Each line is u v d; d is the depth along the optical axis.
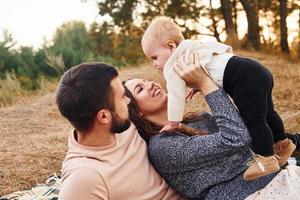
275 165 2.35
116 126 2.29
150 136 2.58
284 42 19.25
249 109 2.37
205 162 2.37
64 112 2.26
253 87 2.37
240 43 17.77
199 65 2.39
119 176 2.31
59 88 2.29
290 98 8.54
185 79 2.41
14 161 5.77
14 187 5.02
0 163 5.69
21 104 9.52
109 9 18.98
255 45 18.55
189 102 8.39
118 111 2.29
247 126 2.38
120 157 2.36
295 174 2.50
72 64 12.62
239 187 2.38
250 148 2.40
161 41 2.64
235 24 22.27
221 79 2.42
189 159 2.36
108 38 17.41
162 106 2.61
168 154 2.41
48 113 8.48
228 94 2.45
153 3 19.94
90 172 2.22
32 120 8.04
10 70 11.80
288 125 6.34
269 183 2.39
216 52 2.46
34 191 3.74
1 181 5.16
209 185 2.40
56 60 11.98
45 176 5.29
